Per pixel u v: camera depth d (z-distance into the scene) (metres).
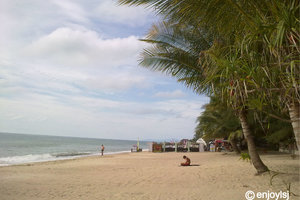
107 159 22.69
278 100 3.02
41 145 64.44
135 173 11.86
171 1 3.30
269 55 2.87
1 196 7.16
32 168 14.84
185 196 6.37
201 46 8.14
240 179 8.34
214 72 3.19
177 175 10.55
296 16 2.52
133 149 42.84
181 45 8.42
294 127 3.02
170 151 39.00
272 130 18.09
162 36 8.35
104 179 10.13
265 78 2.70
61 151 43.50
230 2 3.23
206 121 23.72
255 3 3.23
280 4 2.67
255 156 8.84
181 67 8.66
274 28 2.54
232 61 2.83
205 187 7.43
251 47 2.97
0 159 25.16
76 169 14.27
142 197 6.53
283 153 22.86
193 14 3.50
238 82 2.73
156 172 11.94
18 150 42.28
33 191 7.84
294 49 2.56
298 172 8.79
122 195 6.89
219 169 11.56
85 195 7.10
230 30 3.77
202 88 8.25
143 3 3.41
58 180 10.06
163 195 6.65
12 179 10.42
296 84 2.37
